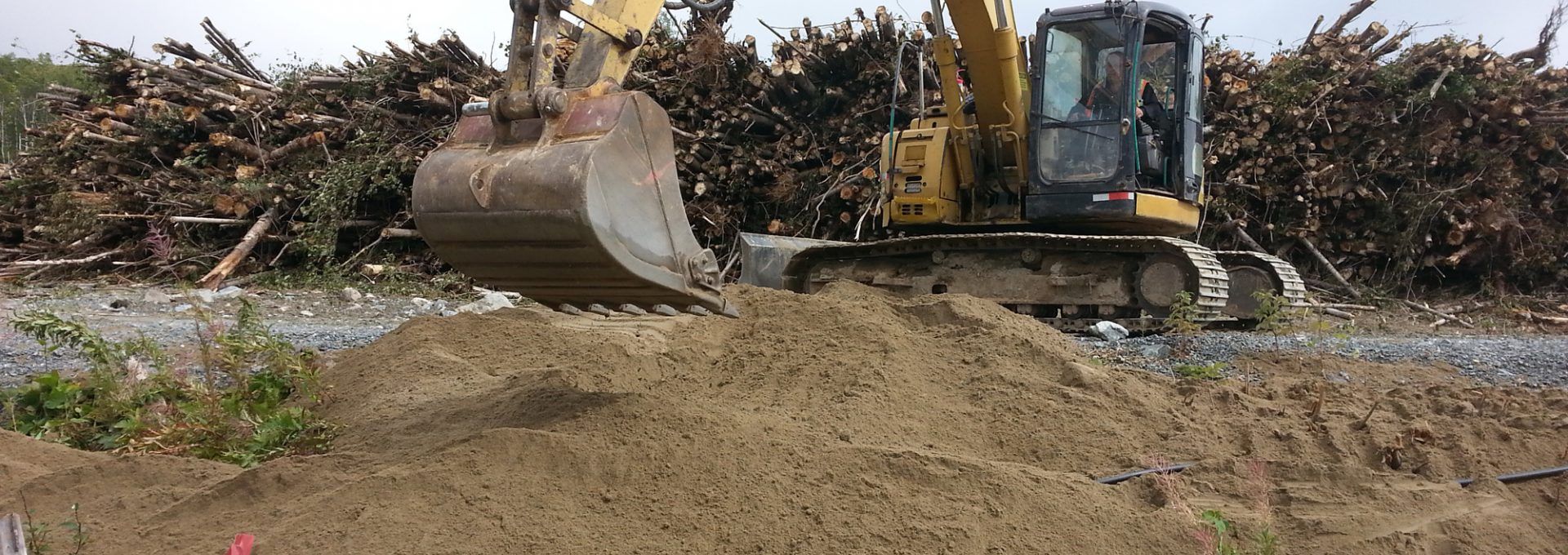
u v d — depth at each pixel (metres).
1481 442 4.23
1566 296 12.09
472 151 3.64
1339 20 13.12
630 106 3.55
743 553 2.96
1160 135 8.48
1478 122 12.22
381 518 3.02
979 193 8.90
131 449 4.18
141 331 7.76
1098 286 8.22
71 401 4.84
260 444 4.20
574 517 3.10
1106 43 8.09
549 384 4.51
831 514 3.16
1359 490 3.69
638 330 5.95
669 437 3.55
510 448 3.39
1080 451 4.07
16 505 3.36
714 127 13.29
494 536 2.94
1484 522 3.41
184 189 14.13
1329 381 5.59
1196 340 7.08
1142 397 4.68
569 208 3.28
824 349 5.26
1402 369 6.16
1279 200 12.54
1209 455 4.04
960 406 4.53
